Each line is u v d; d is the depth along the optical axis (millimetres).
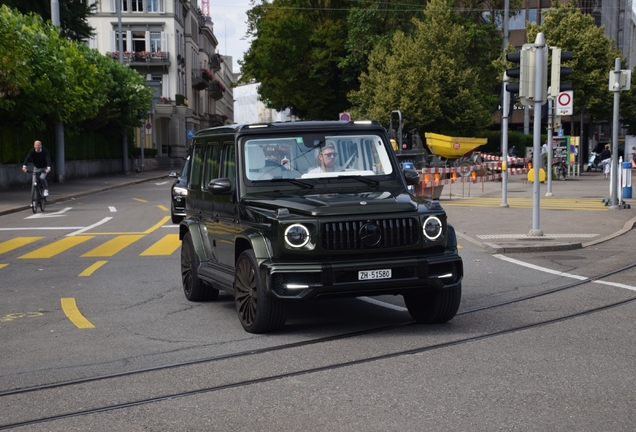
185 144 83125
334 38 54094
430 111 46125
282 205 7289
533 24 47375
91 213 23766
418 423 4727
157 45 78125
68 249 15242
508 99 21844
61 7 44781
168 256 13961
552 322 7742
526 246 13594
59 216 22938
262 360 6438
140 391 5629
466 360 6262
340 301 9227
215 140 8961
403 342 6953
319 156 8219
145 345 7129
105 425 4883
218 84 107375
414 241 7141
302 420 4848
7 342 7422
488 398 5207
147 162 66375
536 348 6629
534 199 15141
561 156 37438
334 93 56562
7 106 31578
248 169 8055
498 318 8008
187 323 8117
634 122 59250
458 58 48281
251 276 7430
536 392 5324
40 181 24531
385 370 6000
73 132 41969
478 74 53438
